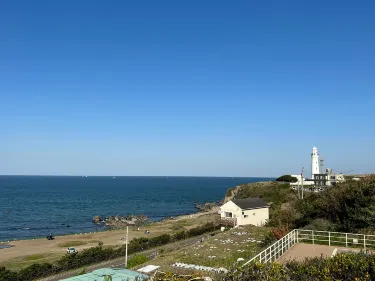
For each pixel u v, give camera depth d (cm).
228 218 5981
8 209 11919
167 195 19450
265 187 8831
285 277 1131
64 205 13538
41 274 3588
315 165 9406
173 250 4203
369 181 3022
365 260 1155
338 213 3056
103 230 8262
